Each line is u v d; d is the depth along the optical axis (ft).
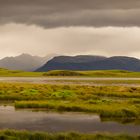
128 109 186.19
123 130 147.64
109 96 304.30
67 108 206.49
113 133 129.29
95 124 162.09
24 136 117.29
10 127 153.28
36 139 116.26
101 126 157.17
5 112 200.34
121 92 318.86
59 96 270.05
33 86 369.09
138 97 298.97
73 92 304.71
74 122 167.12
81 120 172.65
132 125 160.25
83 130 147.23
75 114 192.54
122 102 234.79
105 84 533.96
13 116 185.06
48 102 228.02
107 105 213.05
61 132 130.41
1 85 377.71
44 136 117.91
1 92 288.30
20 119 175.32
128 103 230.07
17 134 119.44
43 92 294.46
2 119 175.42
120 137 119.65
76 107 205.57
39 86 372.38
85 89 345.31
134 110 185.78
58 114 192.54
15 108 217.15
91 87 372.17
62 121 170.09
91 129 149.79
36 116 185.68
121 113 181.57
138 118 179.93
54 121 169.37
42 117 181.98
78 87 368.68
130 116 181.06
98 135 121.19
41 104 217.15
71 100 252.01
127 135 122.31
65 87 361.51
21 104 219.61
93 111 197.67
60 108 207.41
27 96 268.21
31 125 158.71
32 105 218.38
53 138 117.19
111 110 186.50
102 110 189.26
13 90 314.35
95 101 231.50
